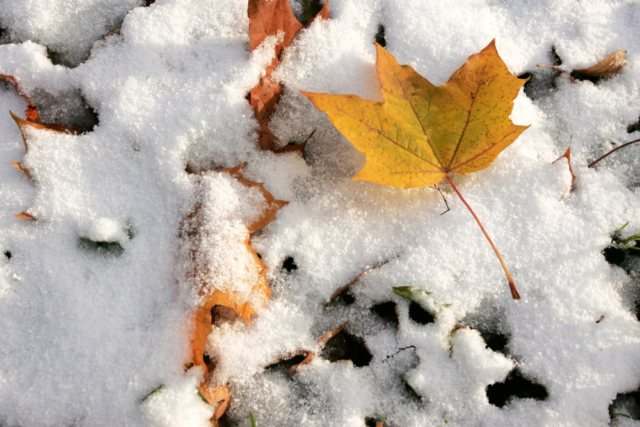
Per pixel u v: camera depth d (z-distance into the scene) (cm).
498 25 53
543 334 49
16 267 50
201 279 48
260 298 49
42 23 53
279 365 49
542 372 49
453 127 49
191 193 50
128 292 49
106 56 52
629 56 53
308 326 49
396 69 50
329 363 49
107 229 49
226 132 51
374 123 49
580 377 48
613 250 51
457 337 49
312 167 51
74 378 48
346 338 50
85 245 50
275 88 51
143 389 48
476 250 50
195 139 51
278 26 51
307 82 52
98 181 51
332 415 48
